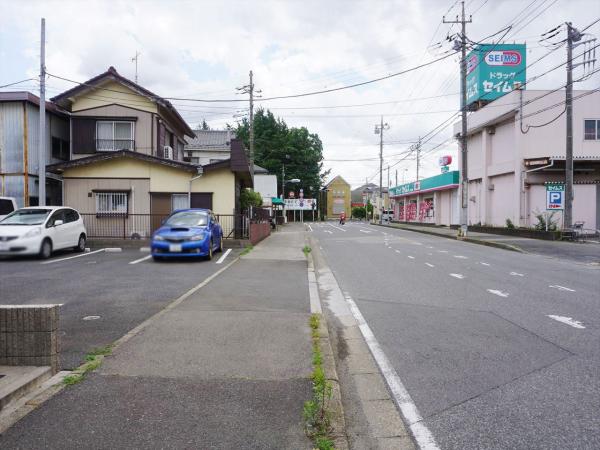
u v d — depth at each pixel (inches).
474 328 245.1
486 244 822.5
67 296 317.7
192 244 510.9
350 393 162.7
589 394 156.4
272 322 242.2
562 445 123.2
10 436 120.9
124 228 714.2
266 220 1077.8
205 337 212.4
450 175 1347.2
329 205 3934.5
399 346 214.5
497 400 152.7
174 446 117.1
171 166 748.6
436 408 147.9
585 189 960.9
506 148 1056.8
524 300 321.1
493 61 1180.5
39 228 525.0
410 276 437.7
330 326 256.4
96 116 813.9
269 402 143.0
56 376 161.8
